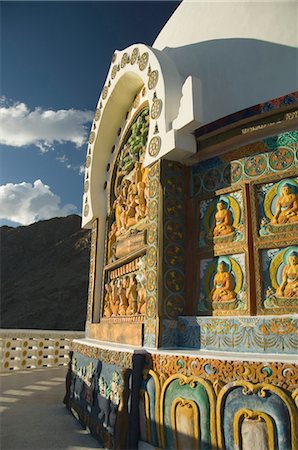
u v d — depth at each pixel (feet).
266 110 14.30
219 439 11.71
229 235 15.48
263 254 14.39
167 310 15.79
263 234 14.49
